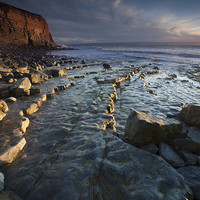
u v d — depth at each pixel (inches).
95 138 127.8
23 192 80.9
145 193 71.0
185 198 70.4
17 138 131.9
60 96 289.1
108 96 268.5
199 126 139.2
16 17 2335.1
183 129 133.0
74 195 73.3
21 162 109.6
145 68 760.3
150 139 123.1
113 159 95.4
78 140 129.1
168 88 390.3
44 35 3142.2
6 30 2194.9
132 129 129.2
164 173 83.8
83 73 553.3
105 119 175.5
